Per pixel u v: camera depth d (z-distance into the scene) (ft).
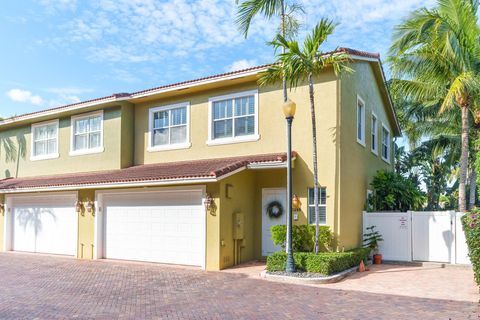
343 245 43.98
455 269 43.75
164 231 48.73
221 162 47.85
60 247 58.39
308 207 45.47
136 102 59.21
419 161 96.27
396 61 49.42
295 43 37.81
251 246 48.78
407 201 53.98
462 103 47.83
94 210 53.88
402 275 39.70
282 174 47.70
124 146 58.13
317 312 26.25
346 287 33.96
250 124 50.16
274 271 39.01
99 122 61.05
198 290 33.42
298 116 47.06
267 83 45.16
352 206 47.85
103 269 44.62
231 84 51.34
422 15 44.80
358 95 52.11
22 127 72.13
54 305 28.91
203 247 44.19
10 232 65.05
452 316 25.02
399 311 26.30
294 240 42.88
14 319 25.36
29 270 44.47
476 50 48.85
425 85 53.11
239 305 28.35
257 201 49.39
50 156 66.69
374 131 60.90
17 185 60.75
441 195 113.19
